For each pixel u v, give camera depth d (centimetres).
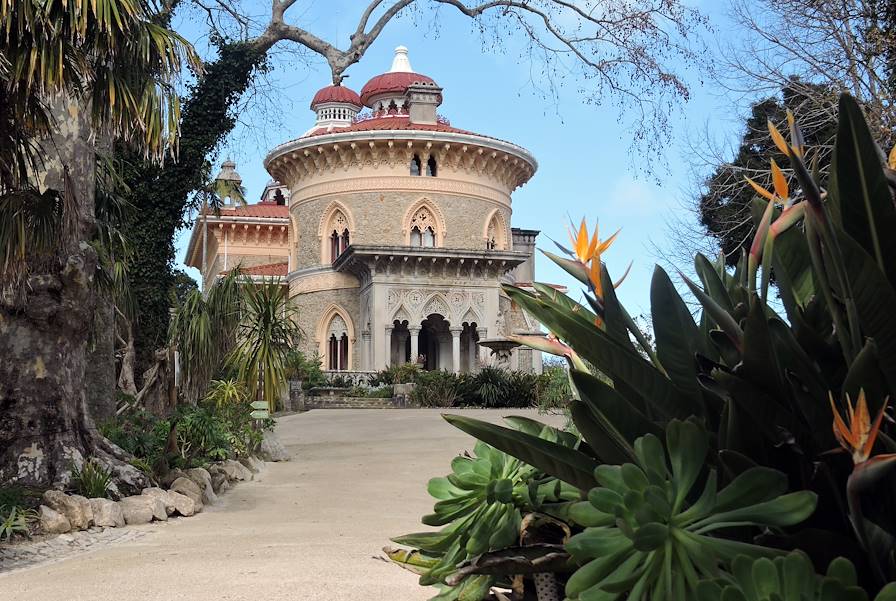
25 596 522
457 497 204
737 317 152
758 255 152
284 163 4406
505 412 2736
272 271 4691
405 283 3834
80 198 1026
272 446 1591
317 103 6047
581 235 165
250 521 895
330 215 4231
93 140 1059
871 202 124
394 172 4147
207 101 2116
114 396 1414
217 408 1611
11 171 823
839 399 137
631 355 144
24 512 785
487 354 3884
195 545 725
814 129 1505
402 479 1302
